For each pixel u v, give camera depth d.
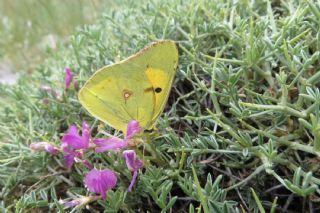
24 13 0.27
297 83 0.11
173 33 0.14
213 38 0.14
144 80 0.10
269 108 0.10
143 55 0.09
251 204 0.10
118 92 0.10
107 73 0.10
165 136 0.11
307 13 0.12
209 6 0.14
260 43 0.11
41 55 0.24
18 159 0.13
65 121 0.14
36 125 0.14
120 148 0.10
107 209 0.10
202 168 0.11
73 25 0.24
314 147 0.09
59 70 0.16
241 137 0.10
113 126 0.10
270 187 0.11
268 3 0.12
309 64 0.10
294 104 0.10
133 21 0.16
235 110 0.10
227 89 0.11
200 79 0.13
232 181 0.11
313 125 0.09
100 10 0.23
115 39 0.16
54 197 0.11
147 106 0.10
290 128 0.10
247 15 0.14
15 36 0.26
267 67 0.11
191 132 0.12
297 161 0.10
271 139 0.10
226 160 0.11
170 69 0.10
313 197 0.10
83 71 0.14
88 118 0.13
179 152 0.11
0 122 0.15
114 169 0.11
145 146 0.11
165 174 0.10
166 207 0.10
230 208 0.10
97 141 0.10
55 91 0.14
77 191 0.11
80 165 0.12
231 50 0.13
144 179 0.10
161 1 0.15
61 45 0.19
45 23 0.25
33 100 0.15
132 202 0.11
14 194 0.13
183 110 0.13
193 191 0.10
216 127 0.11
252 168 0.10
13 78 0.24
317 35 0.11
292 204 0.11
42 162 0.13
